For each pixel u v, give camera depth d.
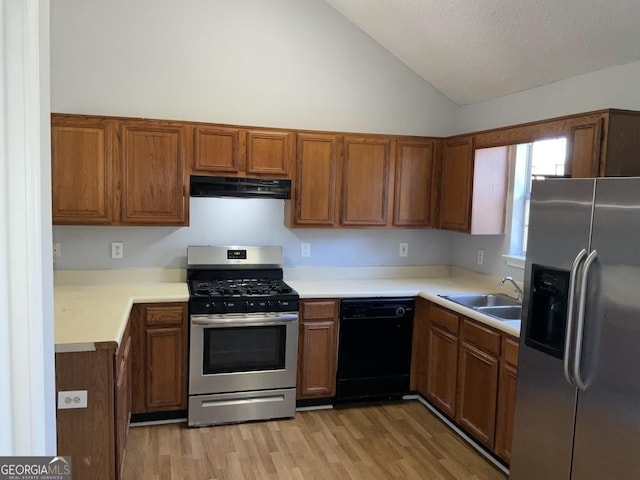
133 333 3.24
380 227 4.00
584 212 2.19
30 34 1.06
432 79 4.21
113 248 3.69
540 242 2.45
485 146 3.60
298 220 3.79
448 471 2.94
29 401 1.10
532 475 2.51
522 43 3.12
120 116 3.60
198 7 3.71
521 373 2.58
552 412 2.38
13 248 1.07
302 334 3.60
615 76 2.89
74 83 3.53
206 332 3.35
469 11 3.11
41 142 1.16
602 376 2.09
